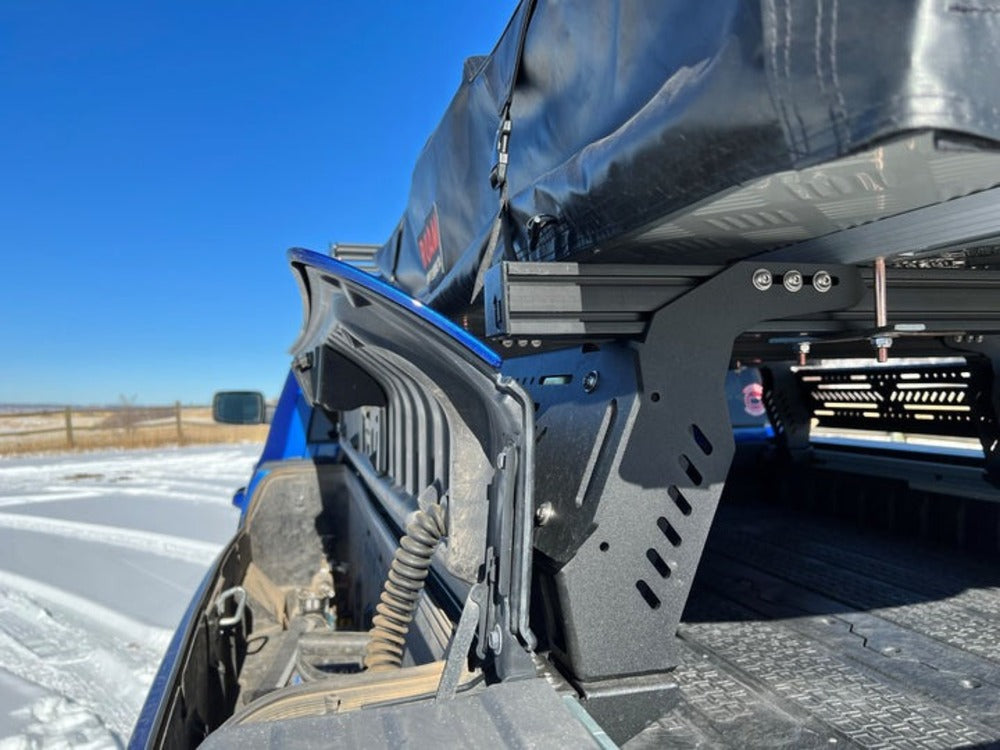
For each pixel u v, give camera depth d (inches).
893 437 134.6
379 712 42.0
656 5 39.8
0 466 629.9
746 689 63.8
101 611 208.8
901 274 64.8
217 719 91.5
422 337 54.0
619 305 56.0
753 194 39.1
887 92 26.6
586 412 61.1
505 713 41.6
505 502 49.8
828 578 98.5
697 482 56.7
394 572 68.5
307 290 76.1
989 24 27.1
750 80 31.1
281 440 184.9
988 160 32.7
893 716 59.0
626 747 53.4
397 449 107.0
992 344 102.7
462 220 88.4
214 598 100.3
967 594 90.7
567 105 54.4
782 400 146.3
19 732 142.1
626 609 55.4
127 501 411.8
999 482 109.0
